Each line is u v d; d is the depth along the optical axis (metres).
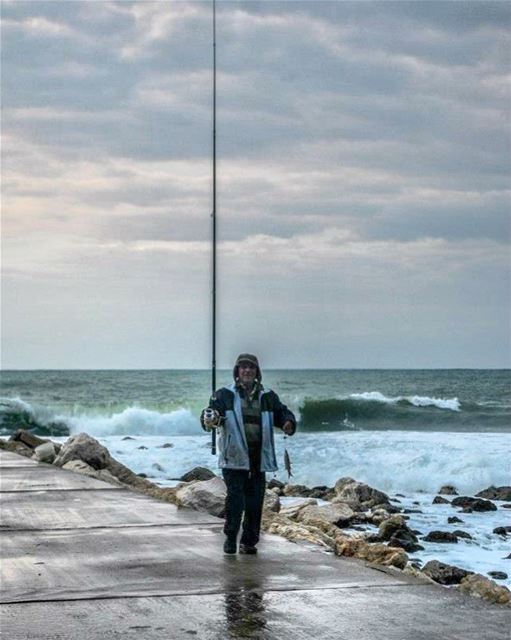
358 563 7.62
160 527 9.52
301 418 42.16
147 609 6.10
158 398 60.31
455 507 17.62
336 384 77.00
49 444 18.95
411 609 6.04
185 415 40.69
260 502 7.99
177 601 6.30
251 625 5.68
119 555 8.00
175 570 7.32
